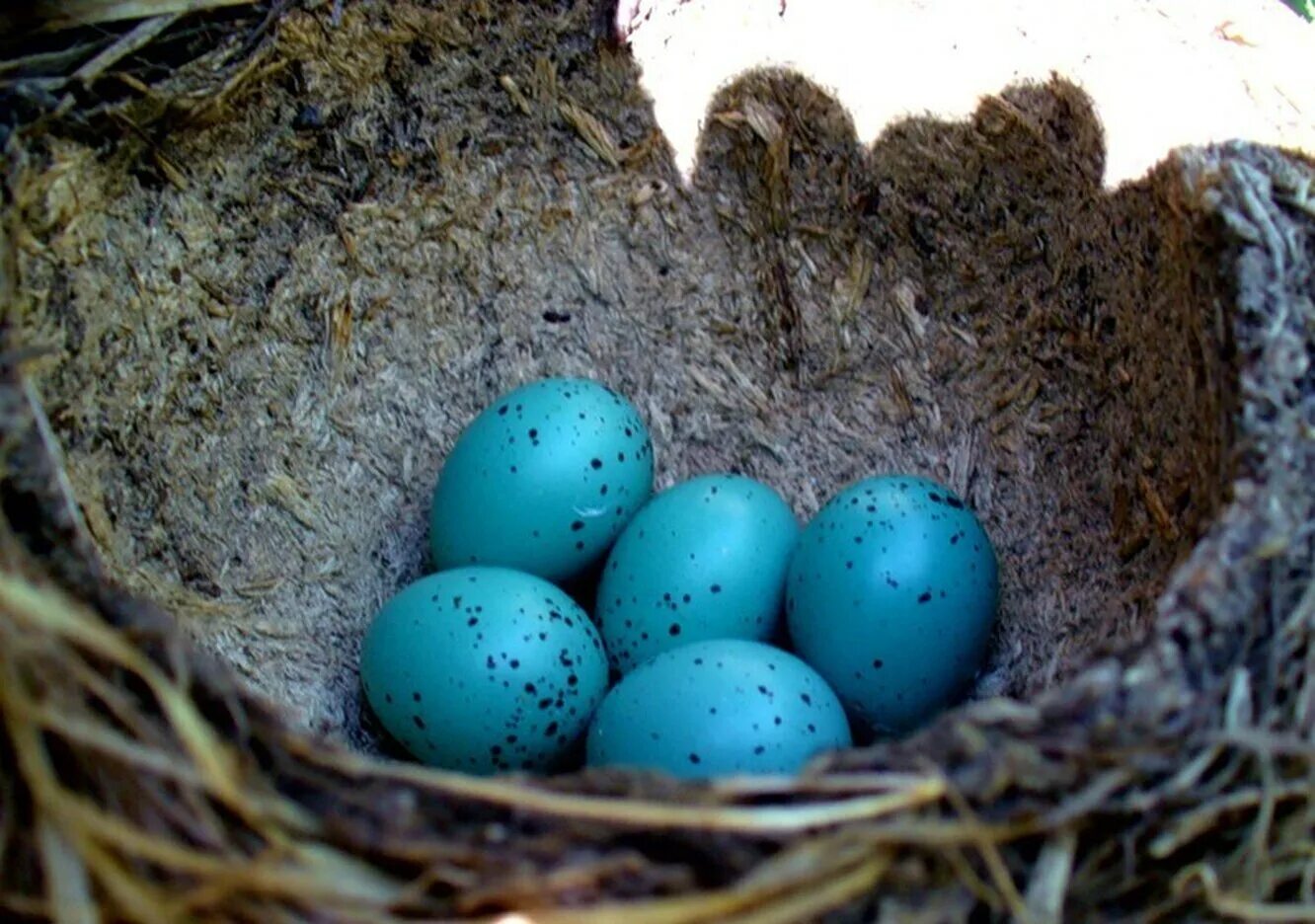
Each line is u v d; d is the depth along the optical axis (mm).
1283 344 128
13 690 100
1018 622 162
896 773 108
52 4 151
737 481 165
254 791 104
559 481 160
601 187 185
